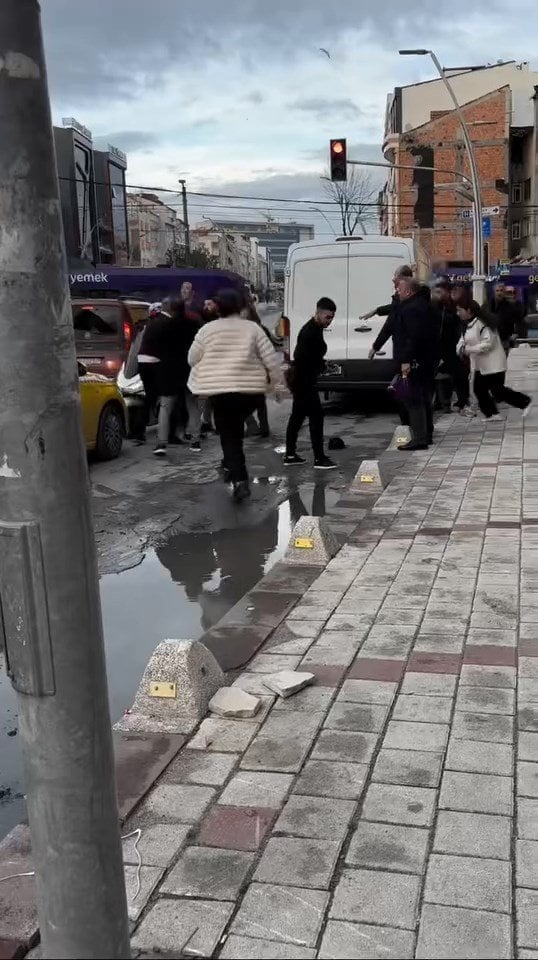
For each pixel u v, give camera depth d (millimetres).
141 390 12602
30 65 1592
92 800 1776
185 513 8023
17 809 3371
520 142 61625
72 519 1708
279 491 8859
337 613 4969
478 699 3814
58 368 1671
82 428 1752
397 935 2408
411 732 3547
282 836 2881
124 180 70812
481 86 61125
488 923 2441
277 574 5754
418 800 3059
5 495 1679
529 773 3211
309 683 4016
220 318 8227
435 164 59625
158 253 106375
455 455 10055
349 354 14242
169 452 11688
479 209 28391
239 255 167375
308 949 2369
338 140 24125
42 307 1643
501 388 12656
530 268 39656
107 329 14031
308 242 14594
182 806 3074
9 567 1688
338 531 6875
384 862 2723
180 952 2377
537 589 5246
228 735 3578
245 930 2451
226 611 5430
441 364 13977
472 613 4883
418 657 4301
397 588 5375
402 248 14203
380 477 8422
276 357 8164
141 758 3406
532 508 7312
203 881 2664
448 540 6438
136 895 2605
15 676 1730
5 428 1658
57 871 1785
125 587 5953
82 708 1748
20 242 1612
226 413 8328
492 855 2740
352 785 3170
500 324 15141
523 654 4285
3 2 1554
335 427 13695
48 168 1642
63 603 1706
